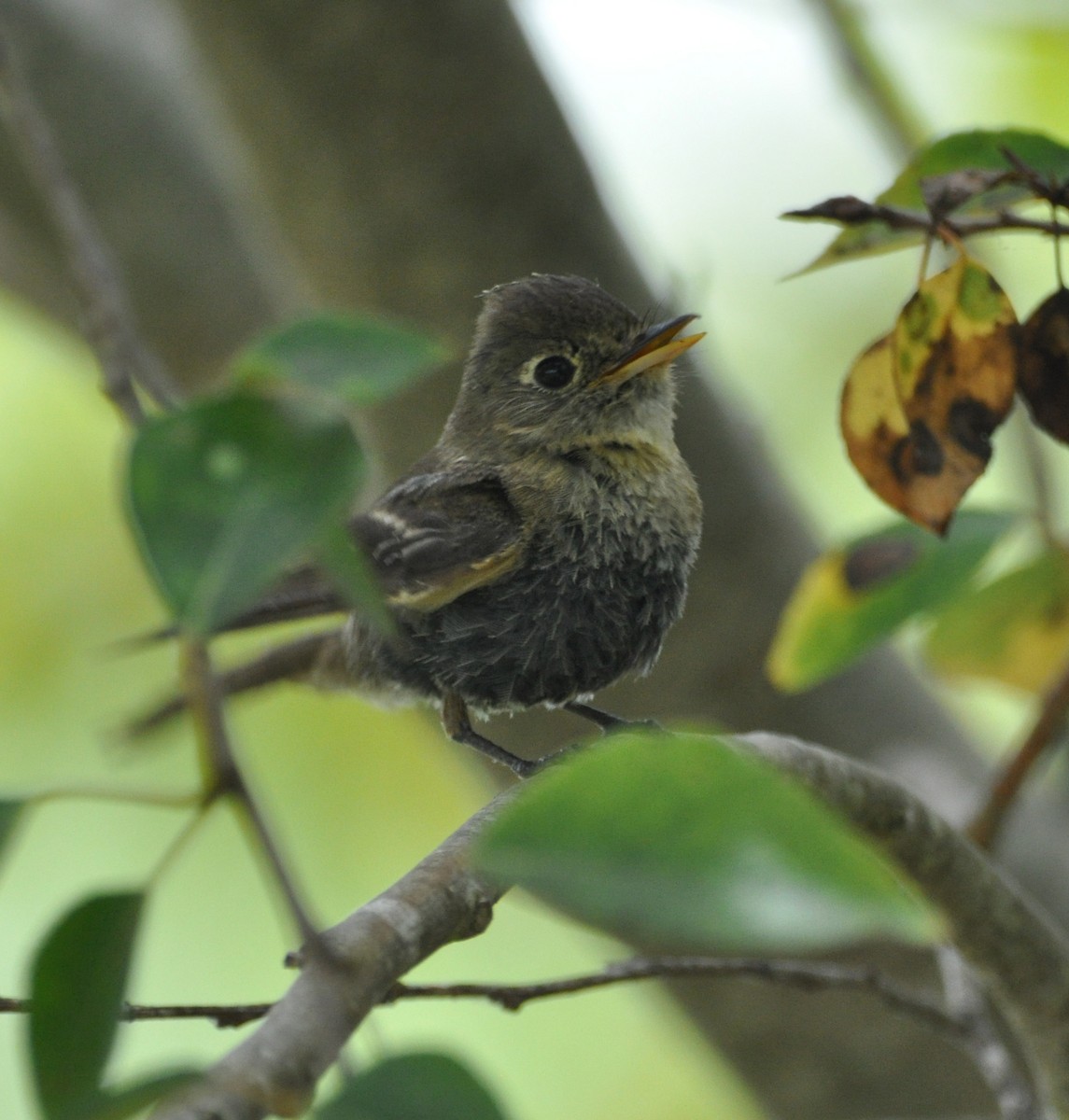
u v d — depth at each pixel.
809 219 5.35
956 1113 10.65
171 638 4.95
